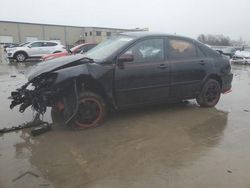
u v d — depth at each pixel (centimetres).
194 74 559
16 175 318
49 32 5866
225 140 426
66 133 445
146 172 327
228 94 780
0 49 2264
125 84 477
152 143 410
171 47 532
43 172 325
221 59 606
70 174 322
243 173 327
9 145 399
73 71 428
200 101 595
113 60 464
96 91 476
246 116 553
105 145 401
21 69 1451
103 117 479
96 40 5953
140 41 495
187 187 298
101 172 327
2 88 825
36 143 406
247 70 1579
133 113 552
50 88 429
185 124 495
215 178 316
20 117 523
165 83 521
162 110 577
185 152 381
